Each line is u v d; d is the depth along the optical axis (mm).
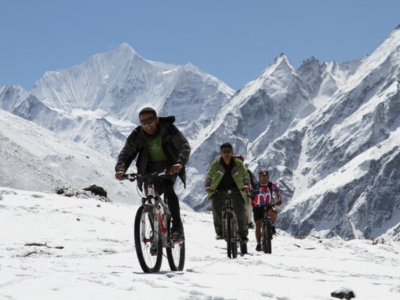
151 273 13461
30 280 10617
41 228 31969
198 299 9523
